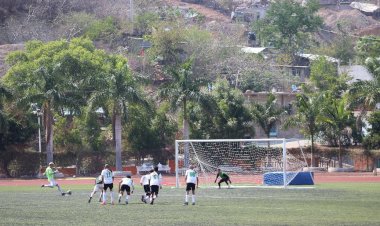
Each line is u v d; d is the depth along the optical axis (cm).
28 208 9431
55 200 10731
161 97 18525
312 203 9856
